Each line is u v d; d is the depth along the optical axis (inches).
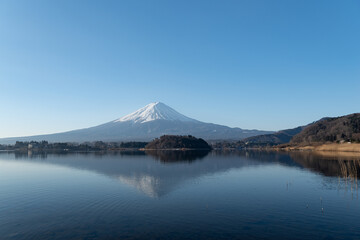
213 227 1016.9
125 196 1556.3
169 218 1130.0
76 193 1653.5
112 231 983.6
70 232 978.7
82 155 6801.2
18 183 2069.4
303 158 4411.9
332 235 932.0
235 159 4638.3
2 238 930.1
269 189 1740.9
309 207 1291.8
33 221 1109.1
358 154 5054.1
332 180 2071.9
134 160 4616.1
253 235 934.4
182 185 1911.9
